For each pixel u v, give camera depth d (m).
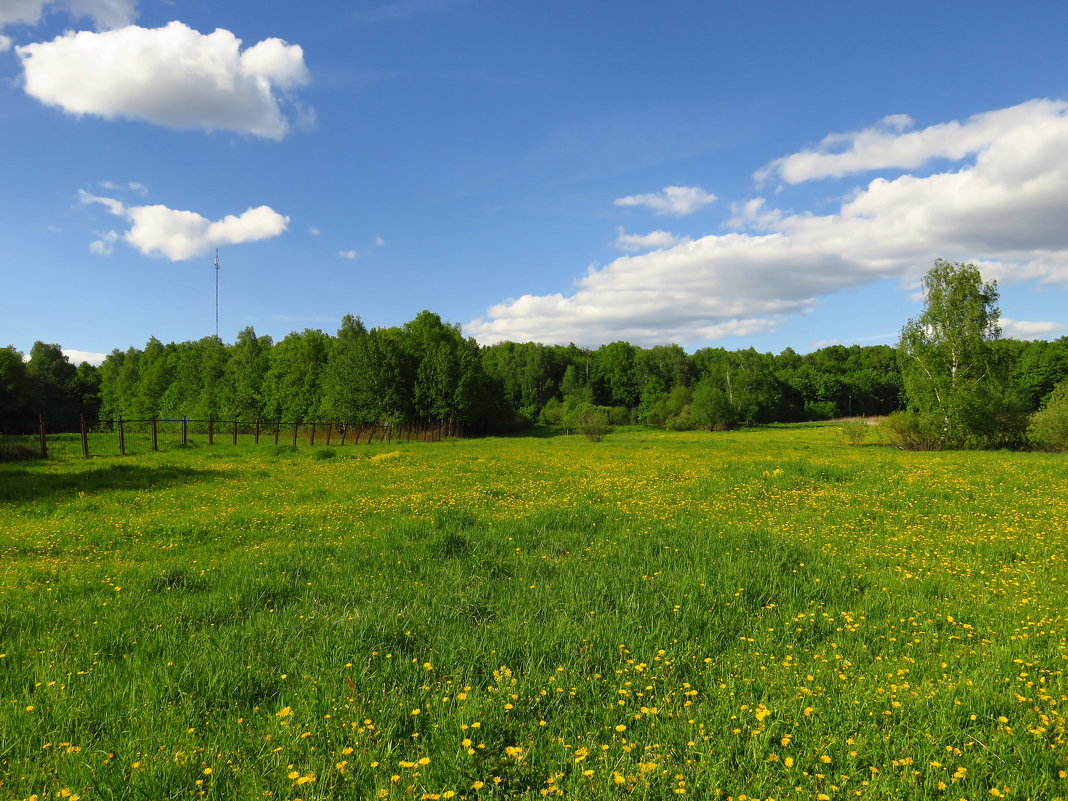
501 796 3.51
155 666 5.12
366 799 3.41
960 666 5.29
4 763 3.84
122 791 3.47
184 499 16.89
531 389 116.62
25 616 6.73
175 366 106.38
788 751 3.88
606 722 4.26
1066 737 3.98
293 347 87.50
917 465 25.17
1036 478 19.31
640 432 85.75
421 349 81.50
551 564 8.73
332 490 18.66
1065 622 6.35
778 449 43.12
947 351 43.88
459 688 4.74
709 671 5.06
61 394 102.06
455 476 22.22
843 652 5.61
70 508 15.27
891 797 3.42
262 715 4.44
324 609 6.75
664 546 9.79
